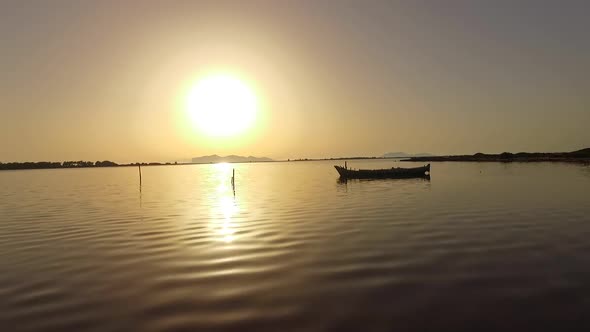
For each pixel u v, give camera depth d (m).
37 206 32.97
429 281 11.42
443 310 9.43
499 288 10.71
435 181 54.12
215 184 64.56
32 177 106.50
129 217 25.72
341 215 24.44
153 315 9.52
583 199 29.16
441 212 24.28
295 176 86.31
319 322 8.96
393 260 13.66
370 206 28.42
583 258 13.33
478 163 133.38
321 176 84.00
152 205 33.00
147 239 18.39
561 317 8.92
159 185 63.41
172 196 41.94
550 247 14.91
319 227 20.44
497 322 8.77
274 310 9.67
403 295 10.41
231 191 47.59
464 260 13.43
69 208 31.25
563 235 16.91
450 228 19.05
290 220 23.12
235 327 8.79
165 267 13.55
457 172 75.81
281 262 13.87
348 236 17.91
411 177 65.81
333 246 16.03
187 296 10.72
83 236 19.31
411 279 11.63
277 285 11.45
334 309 9.64
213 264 13.81
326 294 10.62
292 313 9.48
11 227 22.27
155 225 22.36
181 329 8.75
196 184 65.19
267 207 30.00
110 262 14.30
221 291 11.05
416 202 30.02
